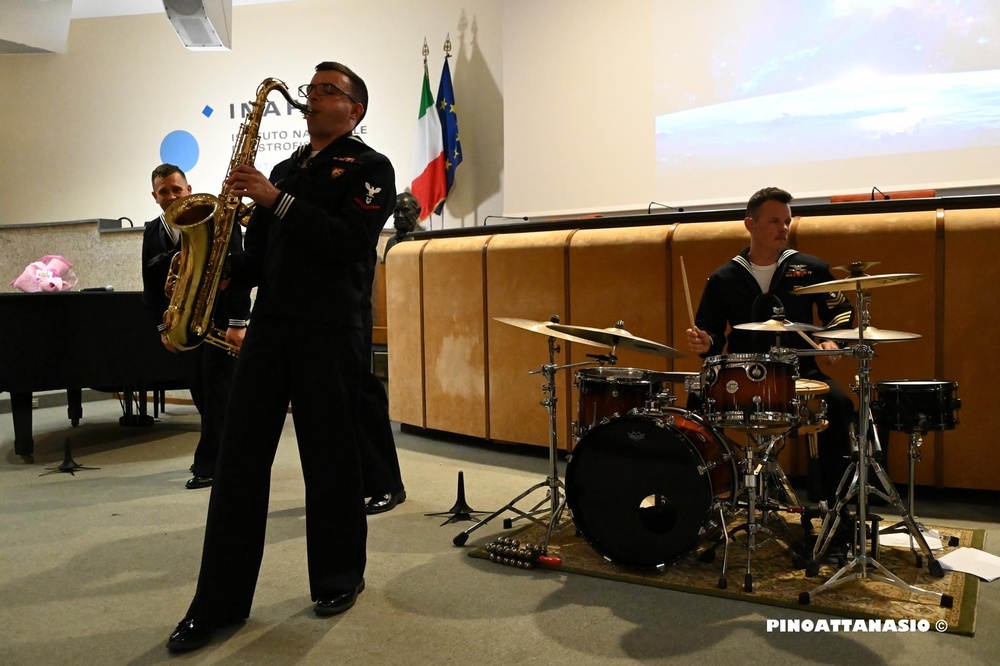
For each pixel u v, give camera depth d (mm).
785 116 6262
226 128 8203
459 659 2053
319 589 2357
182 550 2986
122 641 2201
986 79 5699
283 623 2293
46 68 8445
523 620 2285
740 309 3188
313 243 2193
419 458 4484
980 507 3408
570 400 4227
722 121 6453
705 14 6449
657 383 2750
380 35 7793
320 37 7938
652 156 6684
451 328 4746
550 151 7020
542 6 6969
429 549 2920
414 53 7723
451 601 2430
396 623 2275
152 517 3438
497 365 4500
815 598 2387
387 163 2379
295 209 2164
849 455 2732
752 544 2570
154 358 4891
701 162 6547
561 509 2920
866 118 6031
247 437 2250
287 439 5164
